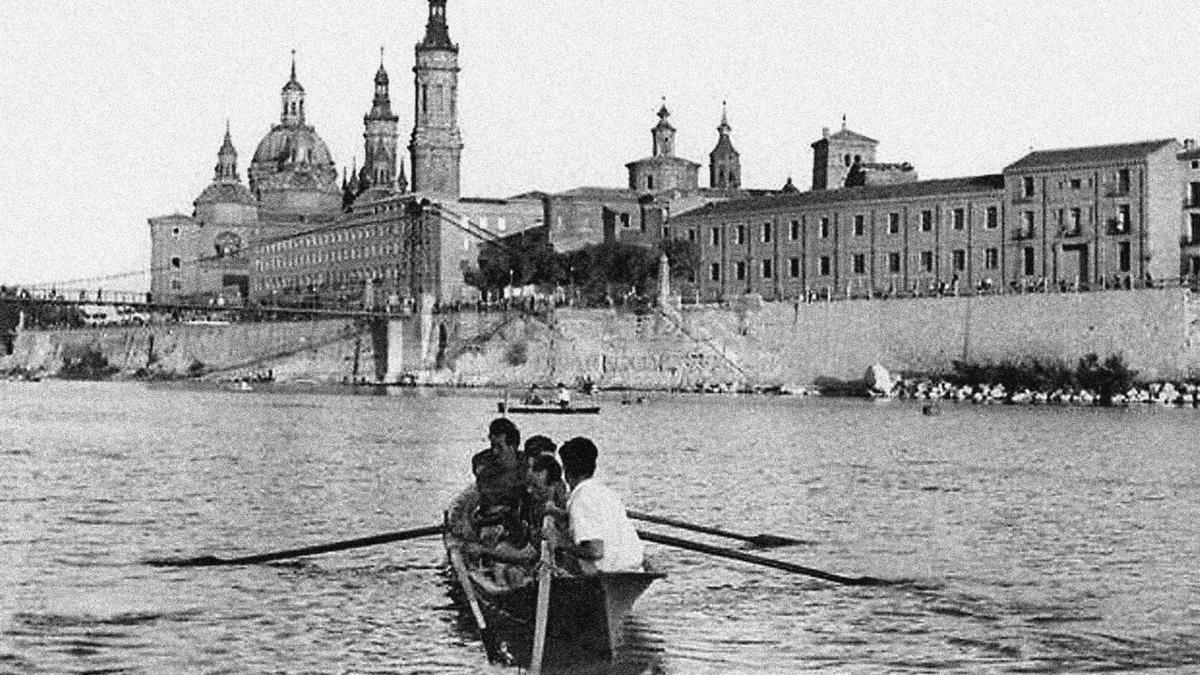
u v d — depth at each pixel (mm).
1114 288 171000
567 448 31562
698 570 42938
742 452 93000
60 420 139875
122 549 46812
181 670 30719
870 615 36438
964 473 76438
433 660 31547
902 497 64125
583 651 30828
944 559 45281
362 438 109625
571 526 31062
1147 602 38125
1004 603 37906
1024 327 177375
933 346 186125
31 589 39406
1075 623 35500
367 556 45094
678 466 81750
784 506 60344
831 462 84312
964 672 30875
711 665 31328
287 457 89250
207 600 37938
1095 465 81500
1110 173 183125
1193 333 164625
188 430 121312
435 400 190000
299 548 44688
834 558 45406
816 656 32156
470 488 33875
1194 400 158250
